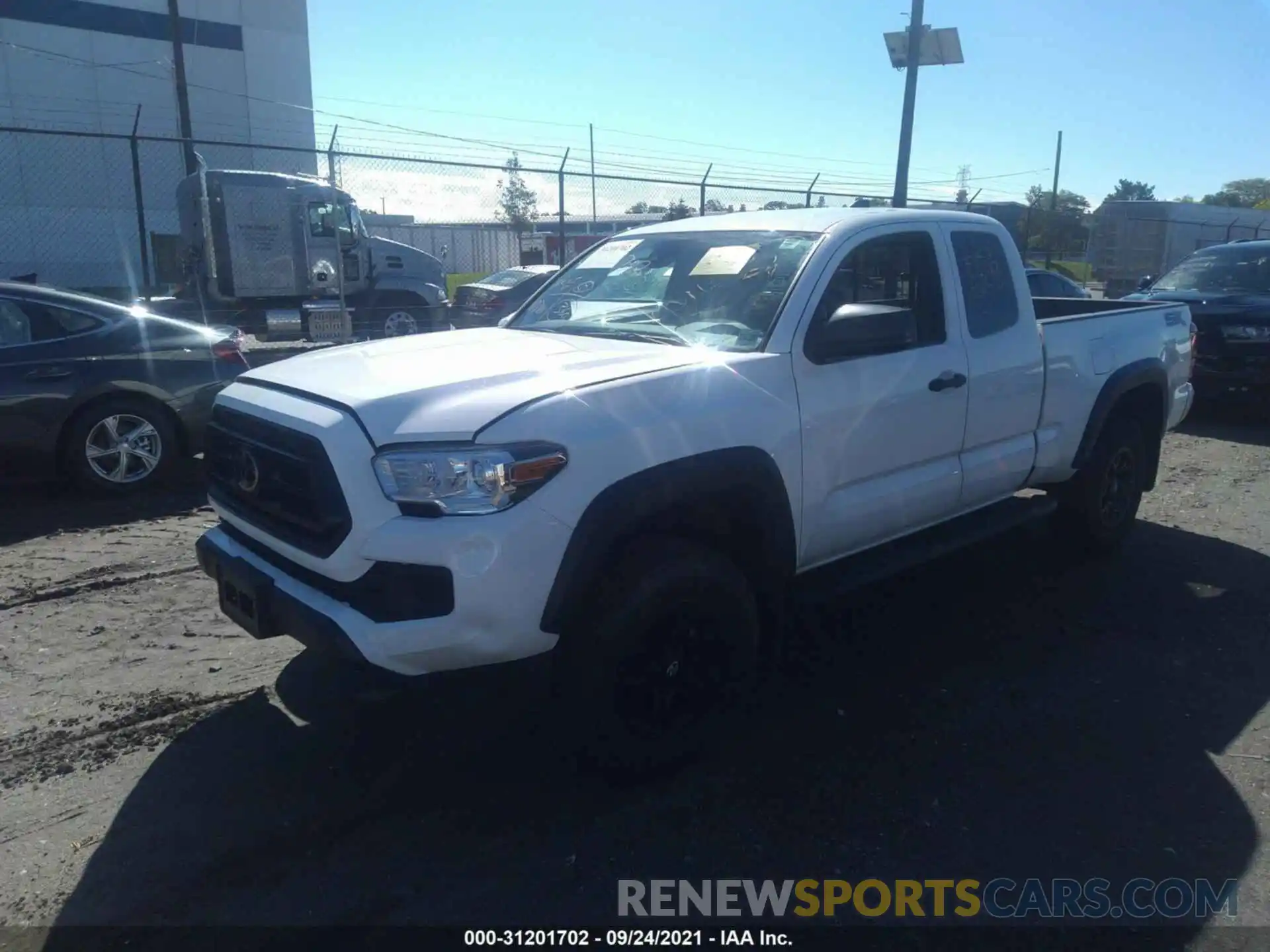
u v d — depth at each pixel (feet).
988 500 16.08
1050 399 16.57
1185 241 99.50
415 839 10.50
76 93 117.70
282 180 53.67
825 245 13.25
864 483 13.47
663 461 10.69
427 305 58.65
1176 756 12.30
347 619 9.91
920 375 13.89
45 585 17.65
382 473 9.82
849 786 11.55
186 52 123.24
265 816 10.89
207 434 12.66
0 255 92.73
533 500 9.81
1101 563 19.42
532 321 15.26
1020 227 79.05
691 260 14.30
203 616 16.39
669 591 10.80
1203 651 15.37
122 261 99.09
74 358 22.53
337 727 12.78
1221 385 33.27
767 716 13.20
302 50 131.75
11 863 10.08
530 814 10.94
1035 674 14.53
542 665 10.65
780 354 12.25
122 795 11.26
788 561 12.39
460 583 9.58
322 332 43.91
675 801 11.22
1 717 13.01
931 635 15.94
